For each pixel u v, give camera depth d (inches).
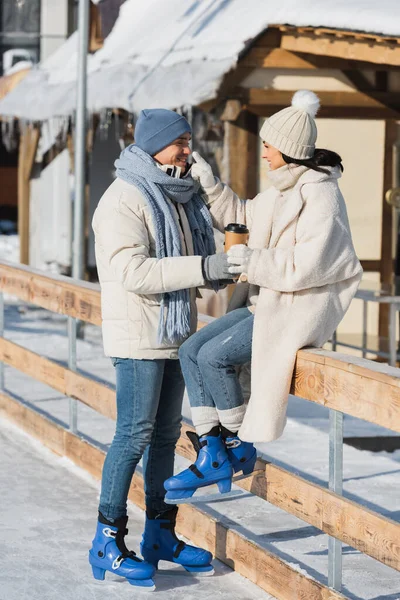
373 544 206.4
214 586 248.1
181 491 221.5
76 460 351.3
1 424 411.8
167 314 228.8
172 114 231.6
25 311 830.5
